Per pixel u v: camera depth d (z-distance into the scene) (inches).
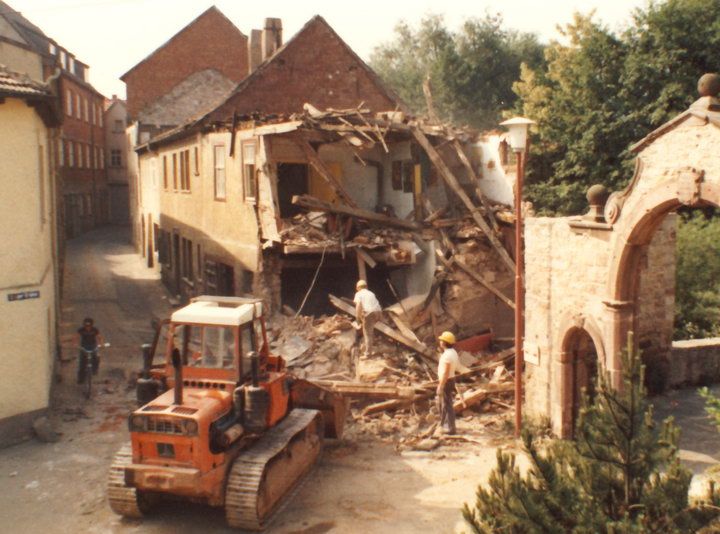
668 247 605.3
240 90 967.0
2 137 493.7
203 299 439.5
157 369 430.3
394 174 807.1
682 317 748.6
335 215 690.8
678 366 634.2
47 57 897.5
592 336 464.1
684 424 534.0
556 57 1034.1
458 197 721.6
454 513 389.7
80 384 635.5
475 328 689.6
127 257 1529.3
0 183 490.6
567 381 497.4
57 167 858.8
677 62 895.7
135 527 380.5
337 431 489.1
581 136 957.2
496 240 687.7
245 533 373.4
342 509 398.6
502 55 1856.5
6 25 1280.8
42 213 585.3
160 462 363.6
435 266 692.7
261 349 441.4
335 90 1028.5
